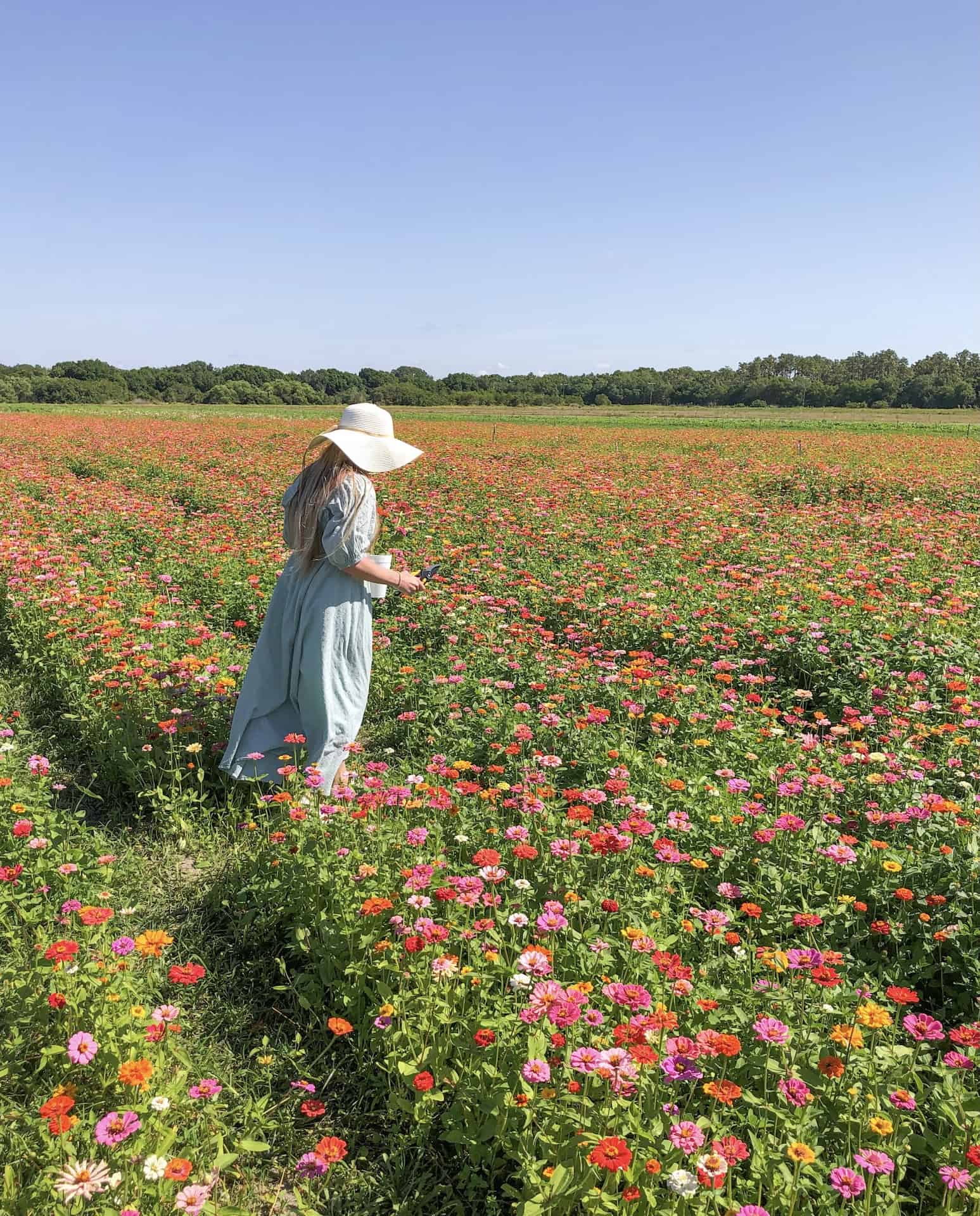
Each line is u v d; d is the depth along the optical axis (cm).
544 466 2036
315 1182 231
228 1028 292
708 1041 221
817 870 352
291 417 5406
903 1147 221
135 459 1942
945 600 777
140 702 486
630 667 562
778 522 1216
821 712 551
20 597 691
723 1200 204
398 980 281
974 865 328
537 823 377
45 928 318
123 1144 213
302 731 438
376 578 419
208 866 378
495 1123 230
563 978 280
